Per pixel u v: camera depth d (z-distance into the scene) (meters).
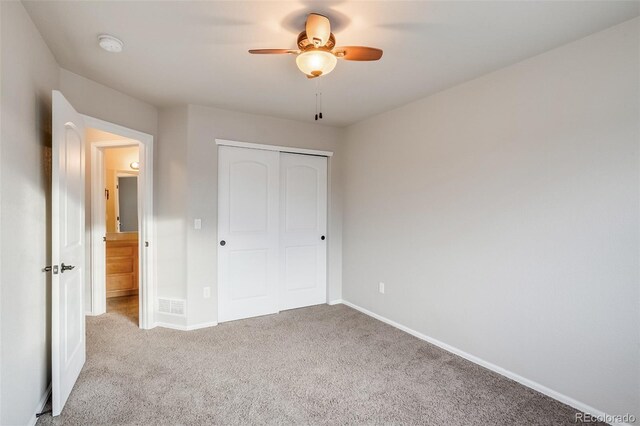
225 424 1.82
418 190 3.10
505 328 2.38
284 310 3.89
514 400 2.09
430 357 2.68
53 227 1.85
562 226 2.07
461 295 2.70
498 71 2.43
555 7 1.69
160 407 1.97
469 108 2.63
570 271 2.03
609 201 1.87
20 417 1.63
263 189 3.67
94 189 3.59
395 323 3.37
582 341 1.98
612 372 1.86
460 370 2.47
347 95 2.98
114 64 2.35
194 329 3.24
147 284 3.22
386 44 2.08
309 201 4.05
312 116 3.64
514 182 2.32
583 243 1.98
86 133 3.59
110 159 4.48
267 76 2.57
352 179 4.02
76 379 2.24
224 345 2.87
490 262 2.48
